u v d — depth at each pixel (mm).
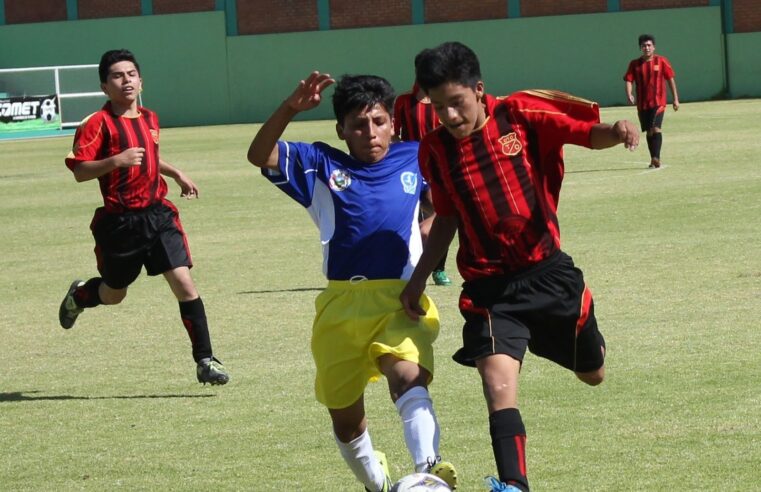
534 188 17438
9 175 96562
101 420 25469
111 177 28188
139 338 34344
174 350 32531
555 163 17875
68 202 75188
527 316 17500
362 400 18734
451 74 16750
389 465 21281
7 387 28969
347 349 18203
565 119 17172
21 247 55750
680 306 34156
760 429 22156
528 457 21125
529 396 25422
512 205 17281
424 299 18406
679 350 28891
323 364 18391
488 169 17328
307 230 57125
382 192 18531
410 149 19125
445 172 17562
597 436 22250
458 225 18062
